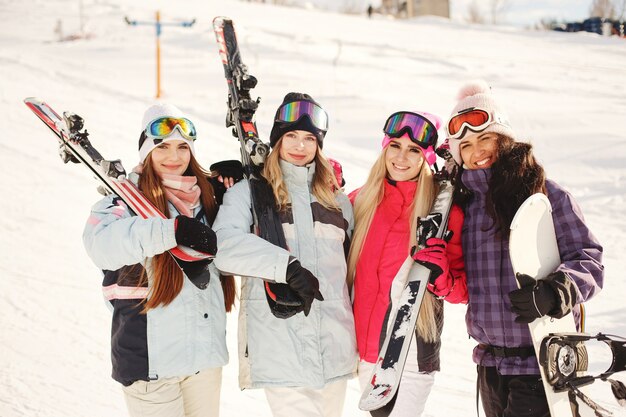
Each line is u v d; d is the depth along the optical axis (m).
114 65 18.06
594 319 5.07
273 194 2.73
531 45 27.48
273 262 2.42
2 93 12.81
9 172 8.35
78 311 4.87
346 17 35.72
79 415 3.46
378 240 2.89
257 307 2.66
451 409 3.76
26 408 3.48
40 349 4.23
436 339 2.82
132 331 2.42
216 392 2.59
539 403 2.46
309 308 2.40
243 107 2.90
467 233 2.70
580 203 8.45
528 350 2.49
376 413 2.52
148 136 2.55
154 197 2.52
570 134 11.71
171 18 27.53
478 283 2.62
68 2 31.16
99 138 10.19
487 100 2.64
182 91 15.16
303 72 17.62
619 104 14.84
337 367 2.69
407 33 29.81
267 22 29.48
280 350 2.61
